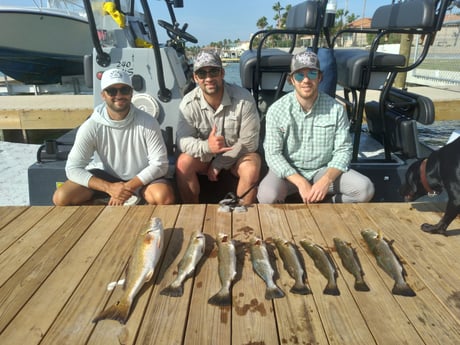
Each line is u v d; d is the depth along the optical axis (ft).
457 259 6.83
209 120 10.64
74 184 9.86
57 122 22.94
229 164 10.87
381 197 11.81
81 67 35.17
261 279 6.29
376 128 14.92
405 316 5.42
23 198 13.94
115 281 6.26
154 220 7.24
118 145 9.88
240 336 5.10
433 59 30.27
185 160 10.45
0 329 5.25
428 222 8.20
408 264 6.71
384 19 12.45
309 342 4.98
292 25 13.64
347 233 7.81
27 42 31.73
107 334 5.16
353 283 6.17
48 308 5.65
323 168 10.56
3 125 22.91
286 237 7.68
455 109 22.93
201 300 5.82
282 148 10.44
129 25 13.30
